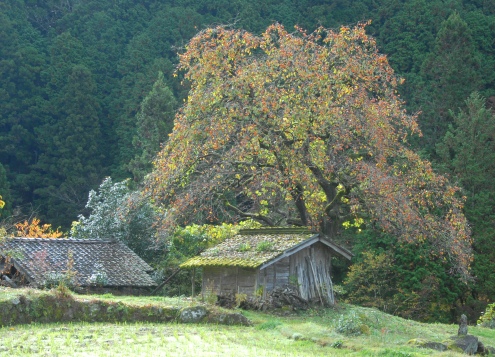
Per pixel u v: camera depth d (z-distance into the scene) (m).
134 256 27.05
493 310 25.58
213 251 21.81
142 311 16.47
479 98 43.56
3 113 53.19
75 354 11.67
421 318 32.66
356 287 33.19
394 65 48.41
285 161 22.73
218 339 14.21
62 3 65.94
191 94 24.50
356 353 13.38
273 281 20.55
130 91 54.94
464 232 24.81
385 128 24.06
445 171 37.56
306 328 16.42
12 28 57.47
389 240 33.91
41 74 55.47
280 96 23.09
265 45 24.83
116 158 51.75
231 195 35.00
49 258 24.27
